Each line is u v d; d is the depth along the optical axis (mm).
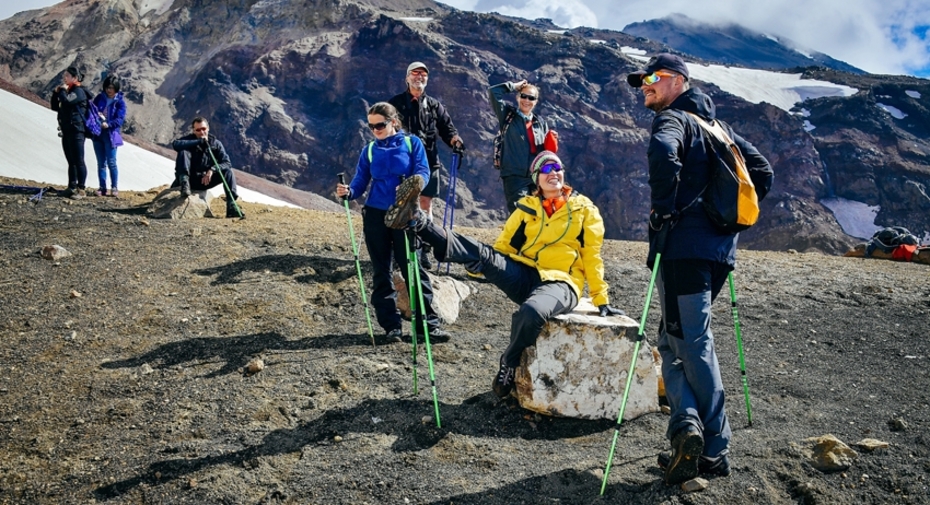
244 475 4012
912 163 168625
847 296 8023
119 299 6762
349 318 6660
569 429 4648
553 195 4965
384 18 192125
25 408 4738
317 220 11297
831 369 5766
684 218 3785
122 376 5227
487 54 186750
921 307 7582
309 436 4449
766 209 161000
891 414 4777
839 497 3785
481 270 4785
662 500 3746
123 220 9953
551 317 4773
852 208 161125
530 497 3852
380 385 5195
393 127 5875
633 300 7828
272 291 7141
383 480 3984
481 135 167375
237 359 5578
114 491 3885
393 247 5996
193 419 4629
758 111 174125
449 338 6172
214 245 8766
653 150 3566
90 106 11766
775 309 7492
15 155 27391
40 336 5879
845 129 178750
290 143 173750
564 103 174375
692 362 3797
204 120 10695
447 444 4359
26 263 7742
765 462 4066
